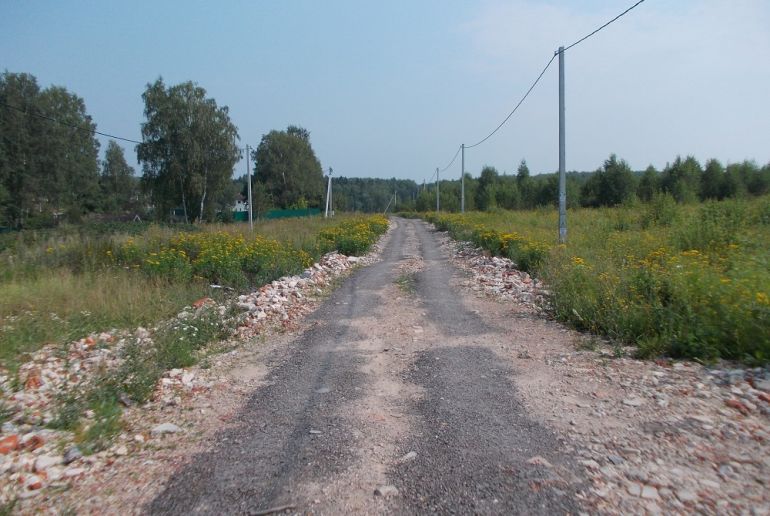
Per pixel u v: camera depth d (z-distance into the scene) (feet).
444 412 15.28
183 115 140.67
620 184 142.10
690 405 14.74
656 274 25.04
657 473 11.25
